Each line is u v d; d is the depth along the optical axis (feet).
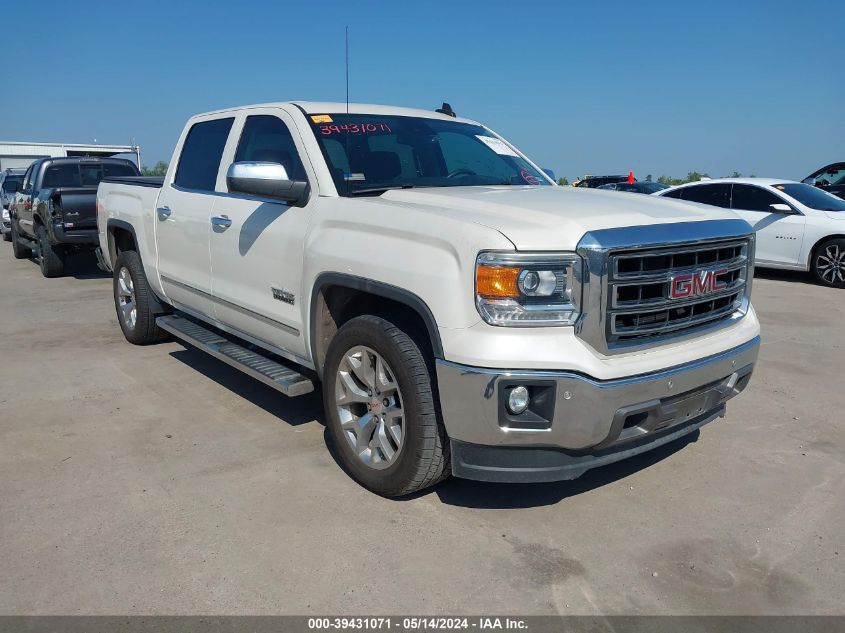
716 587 9.46
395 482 11.19
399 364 10.71
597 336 9.73
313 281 12.34
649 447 10.86
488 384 9.53
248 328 15.19
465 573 9.71
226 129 16.21
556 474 10.09
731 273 11.67
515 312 9.55
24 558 10.01
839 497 11.97
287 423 15.16
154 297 20.54
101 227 22.45
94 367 19.36
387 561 9.96
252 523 10.96
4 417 15.51
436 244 10.19
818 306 29.01
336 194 12.68
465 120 17.10
